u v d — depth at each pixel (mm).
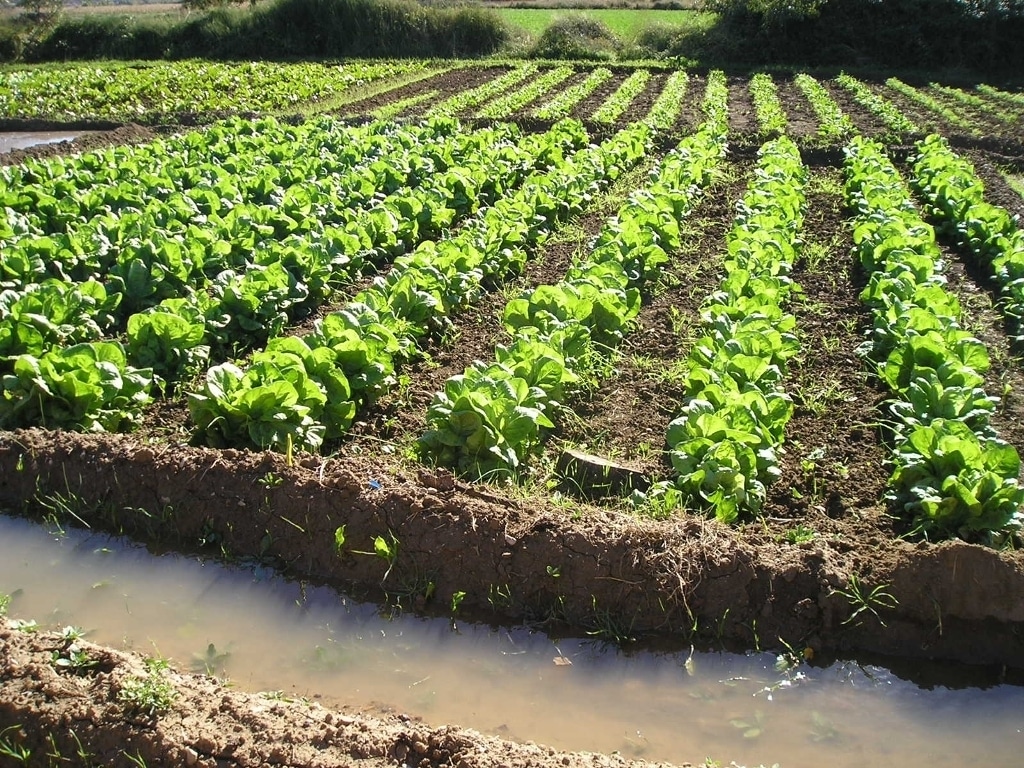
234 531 7137
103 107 26250
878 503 7328
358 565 6828
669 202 14156
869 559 6387
